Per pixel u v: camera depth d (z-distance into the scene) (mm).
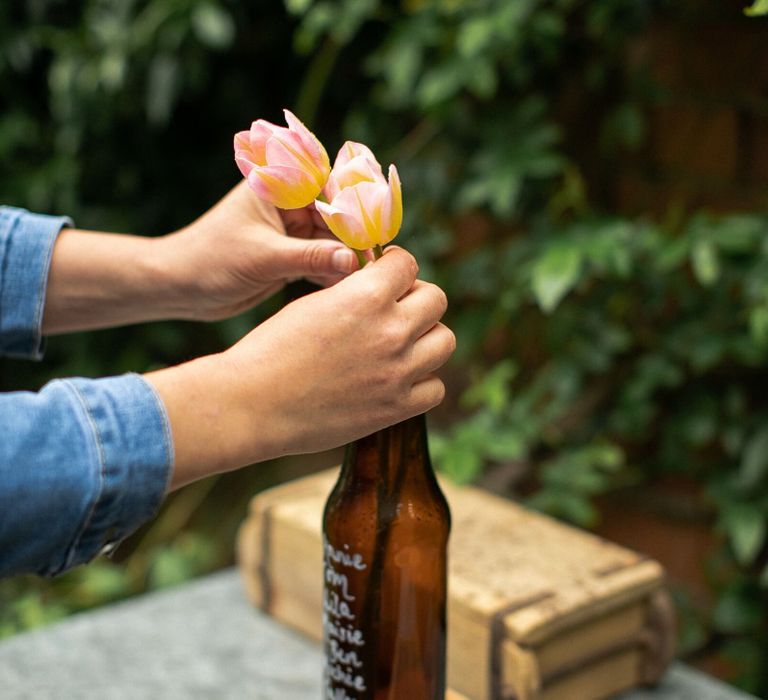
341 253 698
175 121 1613
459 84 1195
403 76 1226
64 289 774
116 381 537
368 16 1338
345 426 551
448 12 1213
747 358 1104
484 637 737
